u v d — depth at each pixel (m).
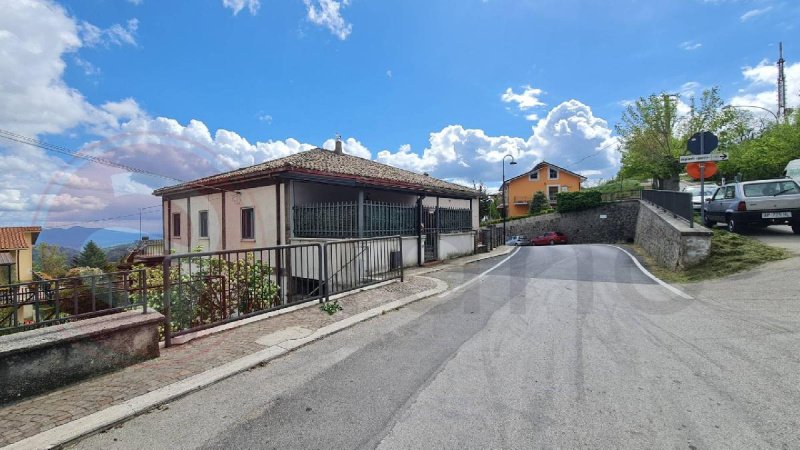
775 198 9.96
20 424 2.67
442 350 4.13
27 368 3.03
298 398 3.10
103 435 2.62
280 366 3.77
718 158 10.01
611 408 2.79
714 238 9.30
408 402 2.98
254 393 3.20
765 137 24.83
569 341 4.28
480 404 2.91
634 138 27.41
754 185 10.55
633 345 4.08
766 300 5.54
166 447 2.47
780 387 3.02
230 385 3.35
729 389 3.01
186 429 2.67
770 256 7.83
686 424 2.55
